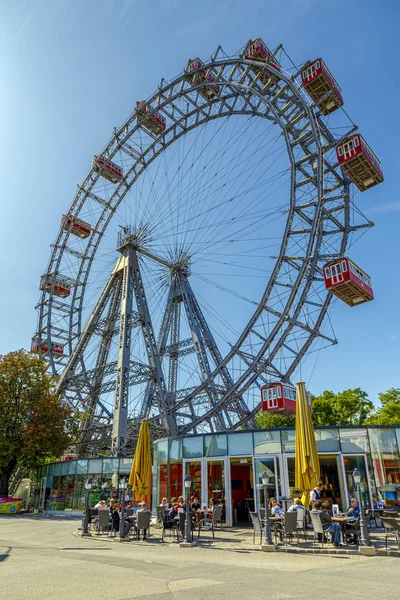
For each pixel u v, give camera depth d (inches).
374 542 617.6
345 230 1524.4
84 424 1795.0
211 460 904.3
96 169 2103.8
